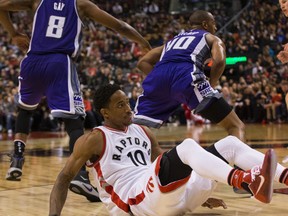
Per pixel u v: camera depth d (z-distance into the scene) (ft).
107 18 13.48
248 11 66.44
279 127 44.29
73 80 13.21
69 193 13.64
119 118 9.06
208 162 7.79
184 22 65.62
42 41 13.32
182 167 8.02
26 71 13.38
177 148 8.09
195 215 10.59
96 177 9.20
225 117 11.84
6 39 56.34
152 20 67.56
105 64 51.93
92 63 51.44
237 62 55.98
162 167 8.10
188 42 12.57
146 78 12.96
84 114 13.25
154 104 12.94
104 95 9.03
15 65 49.73
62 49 13.24
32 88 13.64
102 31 61.11
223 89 50.01
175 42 12.84
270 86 52.13
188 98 12.16
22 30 59.62
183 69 12.18
